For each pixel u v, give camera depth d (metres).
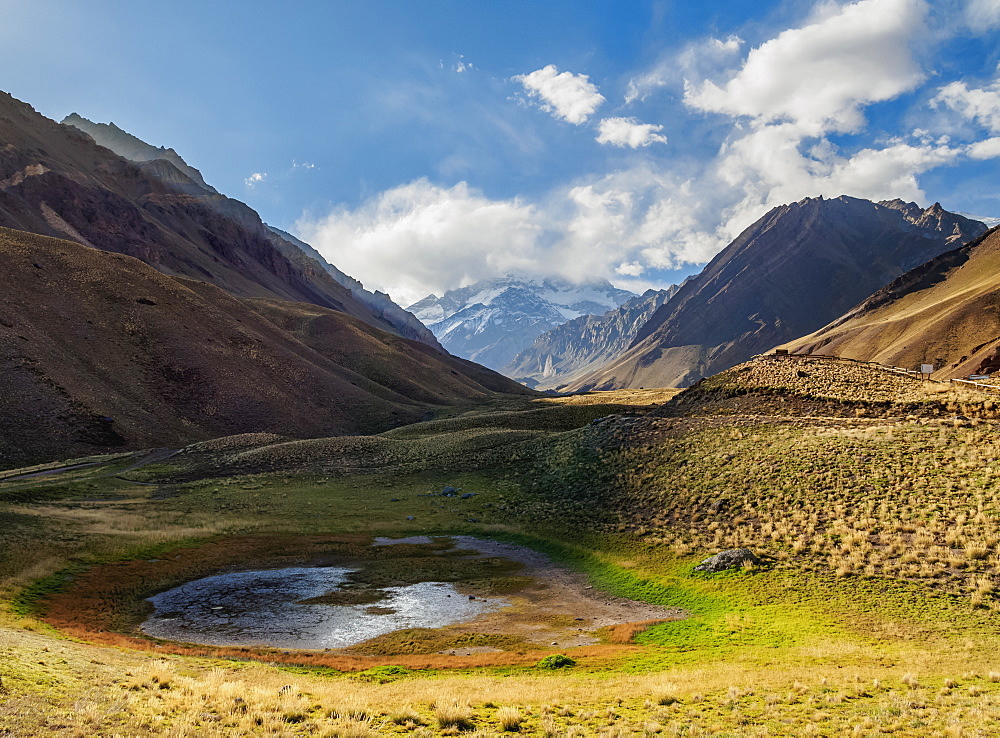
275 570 42.31
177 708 15.95
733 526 41.91
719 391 71.62
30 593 32.56
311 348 182.62
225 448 89.62
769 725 15.80
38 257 137.00
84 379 110.00
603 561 42.25
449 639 29.33
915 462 42.53
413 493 67.06
